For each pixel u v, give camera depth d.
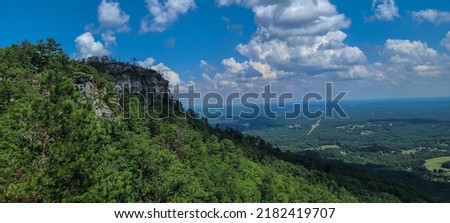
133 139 65.69
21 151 26.80
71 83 29.81
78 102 30.72
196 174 71.56
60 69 92.62
